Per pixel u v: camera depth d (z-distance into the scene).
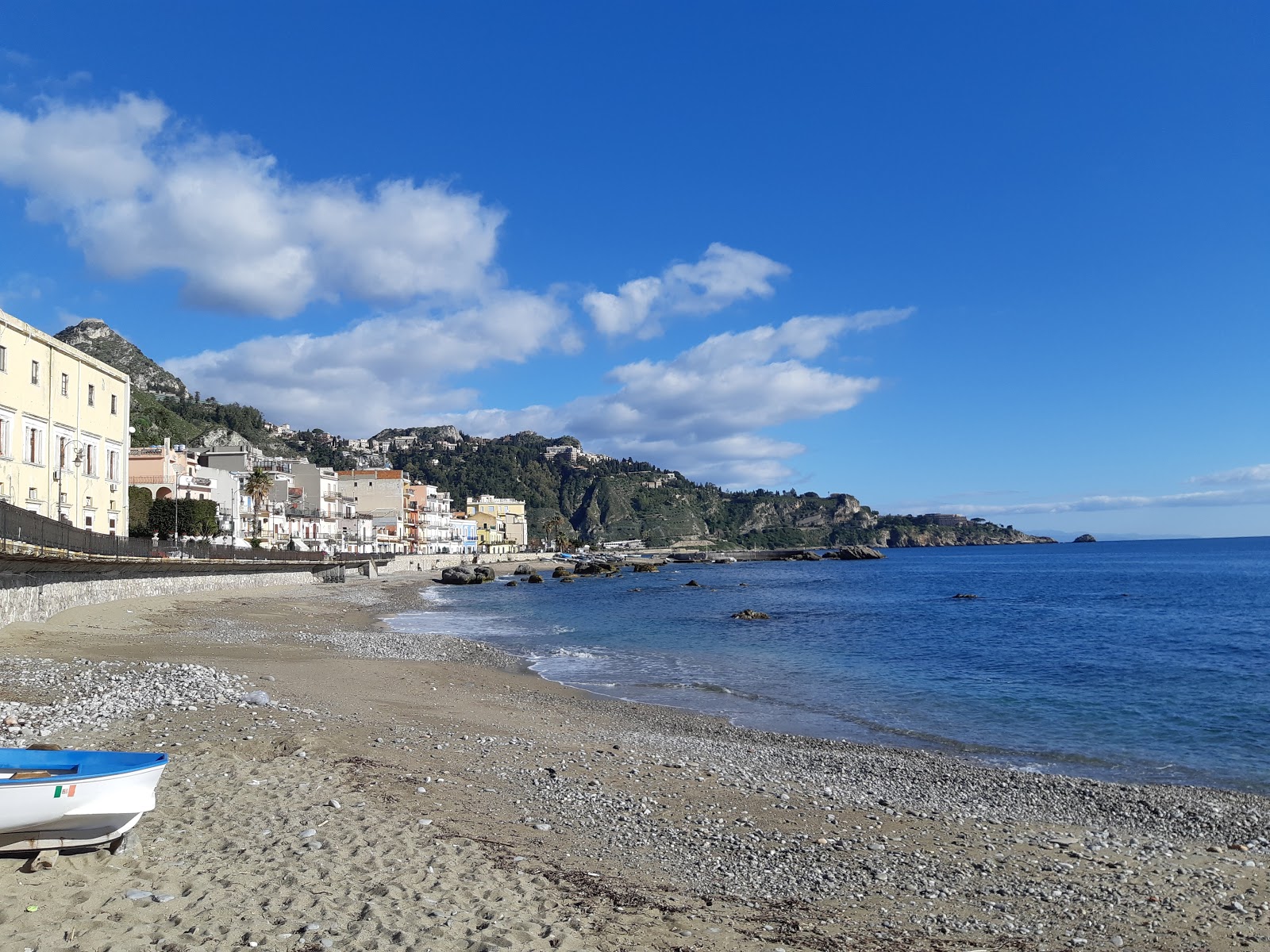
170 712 18.94
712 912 10.26
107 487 56.78
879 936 9.97
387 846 11.09
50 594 38.50
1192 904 11.44
